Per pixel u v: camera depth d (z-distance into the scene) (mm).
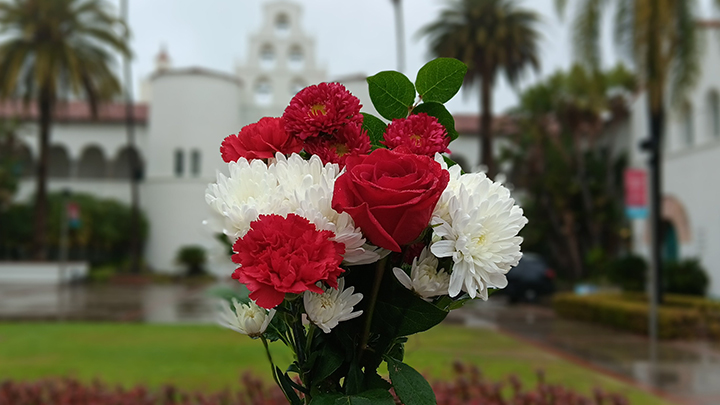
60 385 5086
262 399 3809
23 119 27328
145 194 29078
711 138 14320
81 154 31266
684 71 10414
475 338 8922
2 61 19719
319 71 32750
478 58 18641
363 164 936
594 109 16656
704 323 9445
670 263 13781
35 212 22609
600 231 22328
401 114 1194
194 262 26609
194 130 28516
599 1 10227
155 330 9828
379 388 1009
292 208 943
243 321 992
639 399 5398
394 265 1036
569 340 9320
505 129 25656
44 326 10500
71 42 20906
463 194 947
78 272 24469
